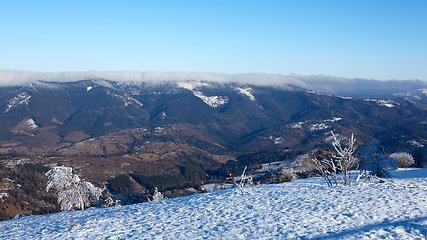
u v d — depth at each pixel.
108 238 9.29
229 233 8.80
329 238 7.56
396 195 12.40
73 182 16.41
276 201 13.39
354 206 10.89
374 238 7.29
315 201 12.55
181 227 9.98
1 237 10.85
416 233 7.46
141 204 16.09
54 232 10.73
